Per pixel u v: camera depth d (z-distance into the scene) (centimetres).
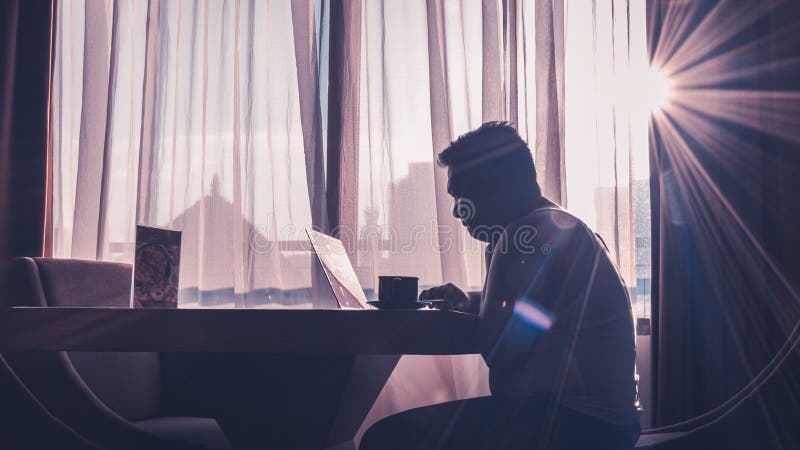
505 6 254
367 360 121
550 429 114
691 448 104
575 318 122
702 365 232
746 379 226
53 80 261
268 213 259
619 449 116
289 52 265
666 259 236
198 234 259
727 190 233
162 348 94
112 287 178
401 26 264
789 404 102
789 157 228
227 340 94
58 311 95
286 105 262
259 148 261
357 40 263
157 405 182
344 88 259
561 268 124
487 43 256
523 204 142
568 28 262
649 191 246
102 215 255
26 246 245
